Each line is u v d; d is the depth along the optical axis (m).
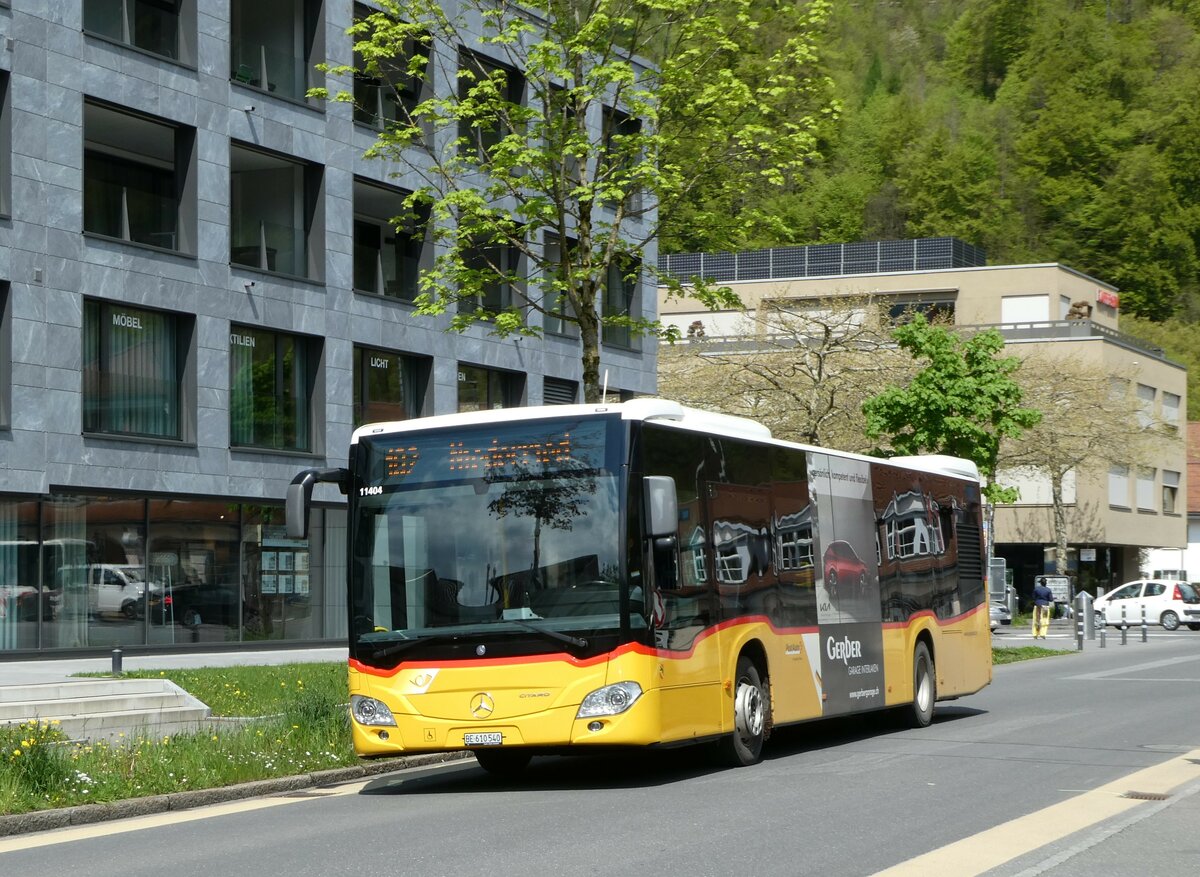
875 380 44.56
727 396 45.44
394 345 38.00
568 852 9.31
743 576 14.50
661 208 23.16
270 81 35.41
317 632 36.12
